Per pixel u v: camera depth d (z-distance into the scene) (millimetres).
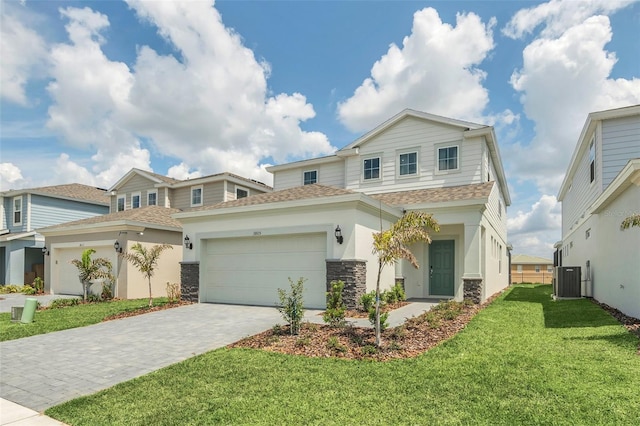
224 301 13445
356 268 10875
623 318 9203
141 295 16594
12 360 6941
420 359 6051
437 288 15000
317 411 4230
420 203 13664
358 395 4664
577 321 9109
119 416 4363
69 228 18359
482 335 7594
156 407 4562
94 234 17656
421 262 15266
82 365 6539
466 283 12812
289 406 4391
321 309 11445
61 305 14031
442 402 4375
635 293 8992
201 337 8289
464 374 5270
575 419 3822
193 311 11727
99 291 16594
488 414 4023
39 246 23281
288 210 12102
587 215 15164
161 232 17781
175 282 18250
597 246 13367
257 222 12758
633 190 9078
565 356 5945
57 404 4891
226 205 14188
